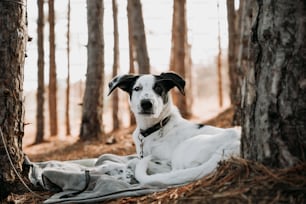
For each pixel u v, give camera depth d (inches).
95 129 165.3
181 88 76.9
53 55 212.8
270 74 55.7
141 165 71.2
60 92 399.5
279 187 53.4
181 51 195.9
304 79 54.9
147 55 181.9
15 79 70.2
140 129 78.2
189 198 56.8
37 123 197.2
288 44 55.0
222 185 56.6
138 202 61.8
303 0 54.9
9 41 69.2
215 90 532.7
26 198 68.6
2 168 69.6
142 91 75.7
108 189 65.4
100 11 163.2
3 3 69.0
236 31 176.2
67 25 224.7
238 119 130.6
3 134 69.6
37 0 190.7
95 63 164.2
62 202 64.5
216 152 68.2
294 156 55.0
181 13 196.9
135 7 181.6
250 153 57.7
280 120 55.4
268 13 55.7
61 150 152.6
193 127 77.4
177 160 72.5
